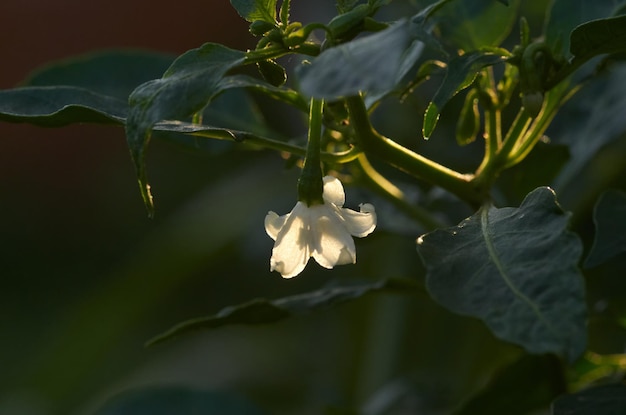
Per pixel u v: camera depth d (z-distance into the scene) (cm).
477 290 34
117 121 38
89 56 46
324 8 63
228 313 40
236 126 46
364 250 60
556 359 42
